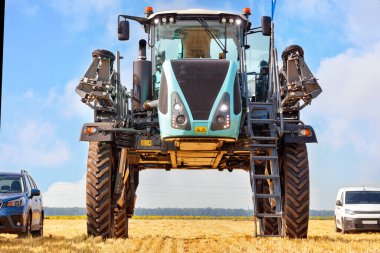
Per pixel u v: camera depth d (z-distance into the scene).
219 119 11.17
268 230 13.98
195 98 11.24
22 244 11.41
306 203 12.07
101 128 11.92
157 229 25.23
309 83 11.98
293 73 12.09
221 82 11.38
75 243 11.43
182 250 11.06
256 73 13.02
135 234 20.27
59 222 34.94
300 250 10.09
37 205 14.90
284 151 12.33
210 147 11.75
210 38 12.60
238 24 12.66
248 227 27.88
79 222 34.94
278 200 11.98
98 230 12.14
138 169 14.69
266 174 13.01
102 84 11.92
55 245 11.05
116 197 12.45
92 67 11.98
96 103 12.26
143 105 12.12
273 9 12.41
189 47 12.58
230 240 13.39
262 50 13.05
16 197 13.73
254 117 12.38
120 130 11.80
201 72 11.44
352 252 9.98
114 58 12.23
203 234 20.14
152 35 12.68
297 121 12.24
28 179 14.93
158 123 12.02
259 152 12.73
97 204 12.05
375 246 11.52
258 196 12.04
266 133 12.39
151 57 12.65
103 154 12.19
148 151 12.20
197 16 12.64
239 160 14.07
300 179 12.10
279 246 10.77
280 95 12.20
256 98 13.06
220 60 11.68
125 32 12.02
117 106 12.33
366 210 19.62
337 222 20.56
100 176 12.09
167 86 11.38
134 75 12.23
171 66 11.54
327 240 12.86
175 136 11.17
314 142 12.05
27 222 13.88
